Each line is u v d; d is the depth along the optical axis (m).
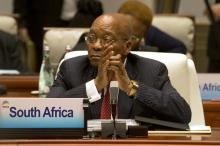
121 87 7.12
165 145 5.76
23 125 6.09
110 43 7.18
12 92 10.36
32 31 16.91
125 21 7.34
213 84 9.05
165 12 17.97
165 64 8.00
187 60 8.12
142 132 6.30
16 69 12.53
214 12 13.71
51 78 9.78
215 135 6.47
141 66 7.63
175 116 7.18
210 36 13.97
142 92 7.10
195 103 8.04
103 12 17.38
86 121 6.11
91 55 7.24
